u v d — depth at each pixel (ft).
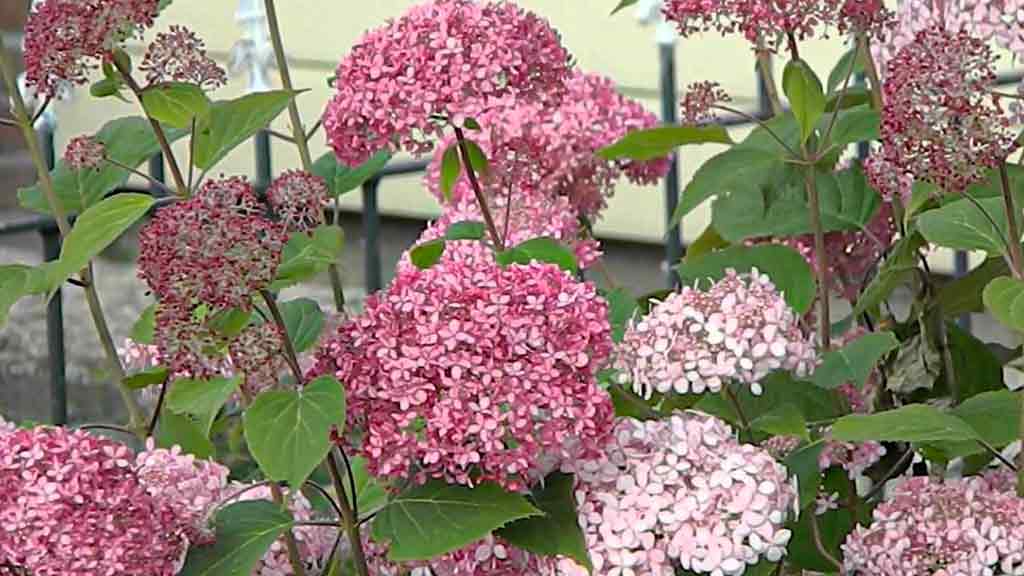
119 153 5.08
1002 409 4.71
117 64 4.49
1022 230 4.65
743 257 5.19
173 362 3.84
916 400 5.41
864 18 4.75
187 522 4.02
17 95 4.88
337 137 4.54
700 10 4.76
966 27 4.60
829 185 5.41
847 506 5.05
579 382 3.87
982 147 4.15
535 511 3.87
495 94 4.45
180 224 3.74
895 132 4.19
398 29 4.48
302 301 4.53
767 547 3.98
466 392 3.77
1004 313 4.22
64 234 4.91
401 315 3.84
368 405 3.84
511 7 4.56
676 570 4.16
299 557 4.34
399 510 3.92
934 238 4.52
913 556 4.40
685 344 4.40
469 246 4.94
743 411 4.91
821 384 4.84
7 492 3.85
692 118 5.10
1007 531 4.36
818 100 4.92
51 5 4.41
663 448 4.04
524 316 3.81
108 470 3.93
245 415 3.80
